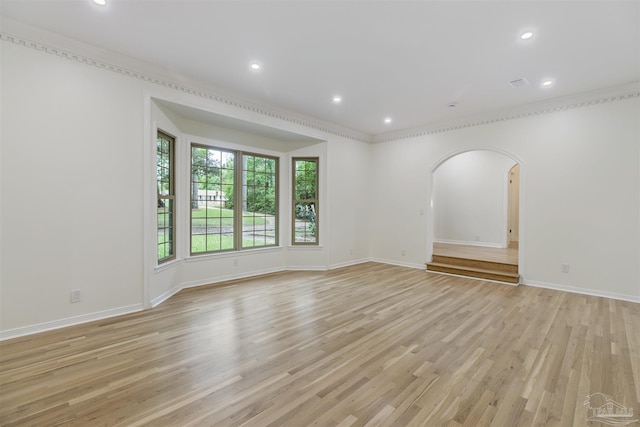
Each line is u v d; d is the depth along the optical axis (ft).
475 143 17.38
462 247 23.35
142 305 11.58
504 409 5.91
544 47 10.03
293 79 12.62
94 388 6.54
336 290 14.43
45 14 8.51
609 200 13.50
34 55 9.33
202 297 13.21
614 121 13.33
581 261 14.14
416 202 20.02
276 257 18.76
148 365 7.51
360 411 5.83
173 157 14.12
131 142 11.26
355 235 21.22
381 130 20.77
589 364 7.63
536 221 15.30
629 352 8.27
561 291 14.38
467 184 25.49
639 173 12.85
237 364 7.58
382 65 11.36
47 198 9.61
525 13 8.28
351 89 13.65
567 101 14.35
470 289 14.67
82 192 10.23
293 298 13.12
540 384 6.77
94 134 10.44
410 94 14.20
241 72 12.02
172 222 14.16
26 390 6.44
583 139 14.06
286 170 19.20
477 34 9.31
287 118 16.72
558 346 8.63
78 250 10.18
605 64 11.17
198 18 8.64
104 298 10.71
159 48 10.31
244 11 8.29
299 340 8.98
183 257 14.67
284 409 5.88
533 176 15.38
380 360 7.82
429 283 15.83
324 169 19.16
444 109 16.28
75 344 8.63
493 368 7.44
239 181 17.06
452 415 5.73
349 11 8.26
